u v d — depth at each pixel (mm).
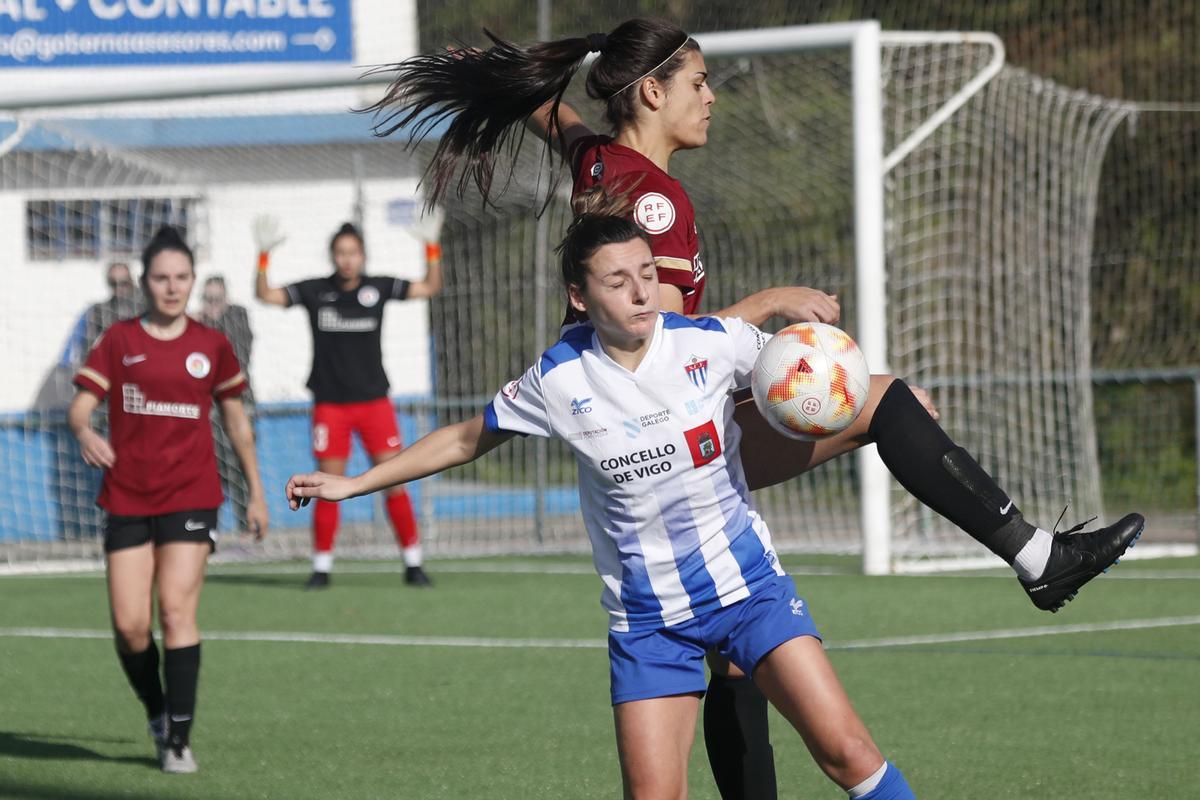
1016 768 19250
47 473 52500
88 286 55281
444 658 28641
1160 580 38344
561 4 84438
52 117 51438
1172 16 61125
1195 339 60094
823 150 52438
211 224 56656
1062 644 28688
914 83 46344
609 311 12695
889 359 47406
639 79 14680
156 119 52969
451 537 52406
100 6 58219
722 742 14922
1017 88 45781
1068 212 46250
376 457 39156
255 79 41250
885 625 31406
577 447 13188
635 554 13180
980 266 48594
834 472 52781
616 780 19125
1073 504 46406
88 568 47719
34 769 20156
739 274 52219
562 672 26969
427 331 59062
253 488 22062
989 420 47625
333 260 38719
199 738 22000
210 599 37969
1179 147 60812
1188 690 24156
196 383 20531
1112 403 60438
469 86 15547
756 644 12883
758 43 39812
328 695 25172
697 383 13031
